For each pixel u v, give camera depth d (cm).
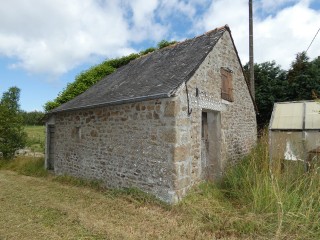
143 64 961
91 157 824
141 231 455
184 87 616
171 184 577
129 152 686
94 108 809
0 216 530
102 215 534
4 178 975
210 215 501
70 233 446
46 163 1100
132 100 639
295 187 530
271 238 412
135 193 641
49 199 654
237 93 913
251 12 1136
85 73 1342
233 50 894
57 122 1031
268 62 1360
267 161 641
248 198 548
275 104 764
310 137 643
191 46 830
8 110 1460
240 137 917
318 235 410
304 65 1269
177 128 585
